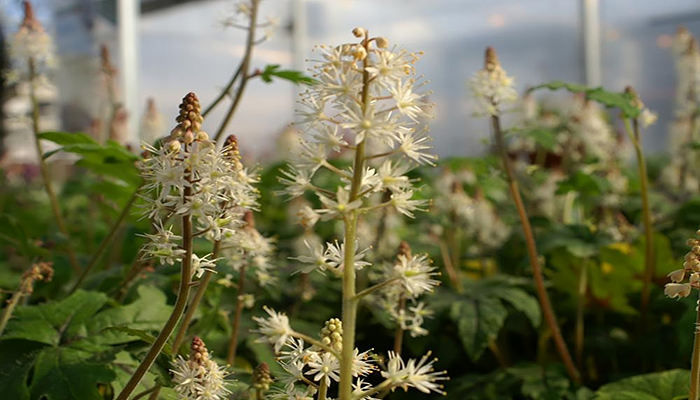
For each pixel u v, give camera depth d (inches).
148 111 27.2
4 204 30.3
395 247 20.0
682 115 24.9
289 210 25.1
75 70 51.4
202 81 57.6
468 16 61.9
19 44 17.5
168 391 11.9
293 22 61.6
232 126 58.3
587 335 18.4
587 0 58.7
